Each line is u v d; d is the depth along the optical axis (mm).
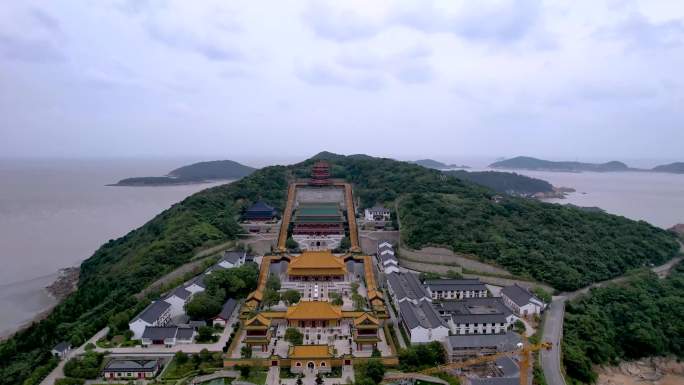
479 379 79688
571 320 111062
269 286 121250
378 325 95438
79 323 105062
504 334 96000
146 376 86250
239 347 96875
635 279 132750
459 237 144125
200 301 106500
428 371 87312
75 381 83562
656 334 111938
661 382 102500
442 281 125438
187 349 95062
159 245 137875
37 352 95188
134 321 99875
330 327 104938
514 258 133750
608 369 104562
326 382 84688
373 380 84438
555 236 148250
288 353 90562
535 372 87250
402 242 153500
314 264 132375
